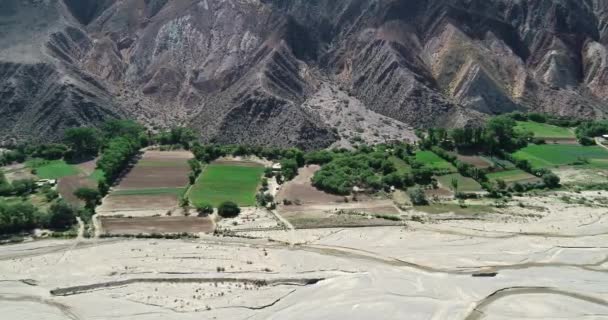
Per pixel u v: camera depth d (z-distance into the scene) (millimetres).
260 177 147375
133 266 102000
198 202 130500
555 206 131500
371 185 139625
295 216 124750
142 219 121938
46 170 149000
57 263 103500
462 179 146750
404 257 105750
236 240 112812
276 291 93500
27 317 86625
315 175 144000
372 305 89188
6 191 134125
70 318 86250
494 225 120625
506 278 98000
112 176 142500
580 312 87812
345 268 101125
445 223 121625
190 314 86625
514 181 145375
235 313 86938
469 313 87250
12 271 100875
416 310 87875
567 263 104000
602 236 115250
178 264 102562
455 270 100875
